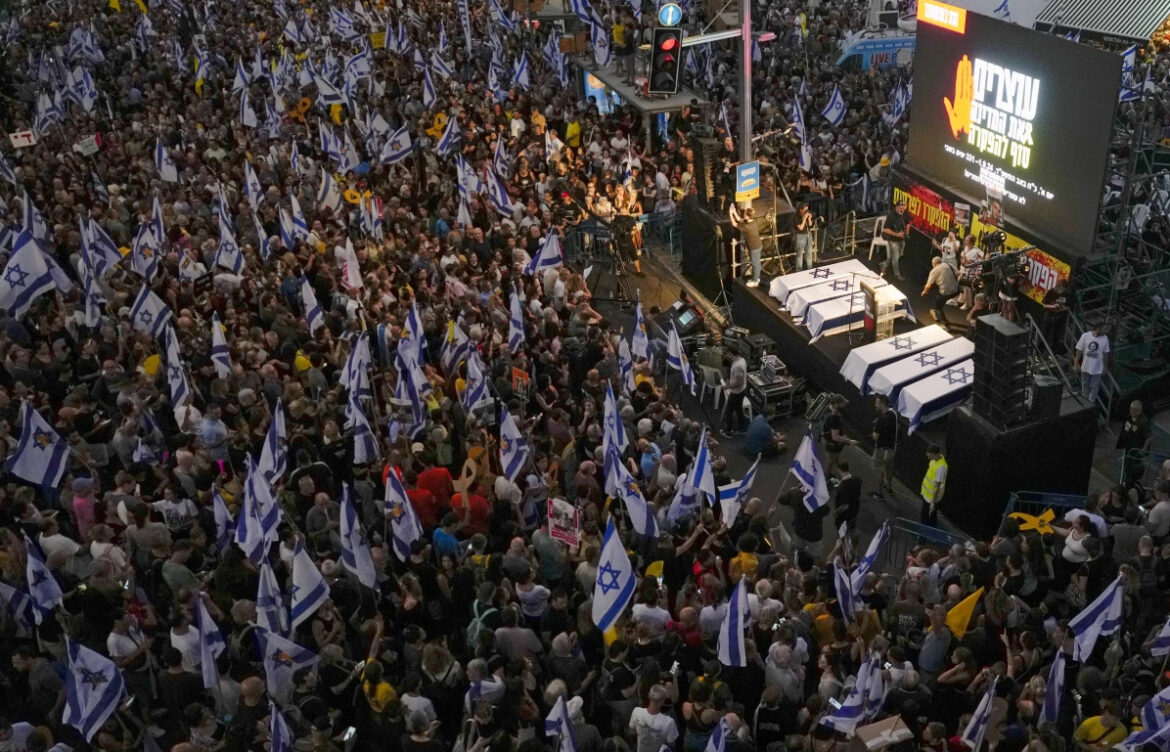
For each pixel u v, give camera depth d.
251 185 29.12
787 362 26.17
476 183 30.77
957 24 26.77
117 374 20.61
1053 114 24.02
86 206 29.66
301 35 45.62
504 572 15.59
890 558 20.16
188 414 19.23
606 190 32.19
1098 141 22.94
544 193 31.50
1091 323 23.25
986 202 26.34
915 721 13.74
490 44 44.62
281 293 24.05
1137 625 16.44
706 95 37.12
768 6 47.19
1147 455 20.86
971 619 15.51
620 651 13.50
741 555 15.75
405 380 20.05
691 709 13.04
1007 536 17.33
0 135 35.81
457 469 20.30
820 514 18.00
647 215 32.09
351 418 18.89
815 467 17.41
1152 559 16.98
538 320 23.91
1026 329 19.05
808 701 13.38
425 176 32.66
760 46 43.41
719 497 17.20
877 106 36.44
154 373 21.06
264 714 13.08
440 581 15.72
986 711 12.80
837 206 31.95
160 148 30.53
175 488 18.25
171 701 13.99
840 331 25.17
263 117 37.31
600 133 35.75
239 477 17.77
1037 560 16.92
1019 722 13.62
